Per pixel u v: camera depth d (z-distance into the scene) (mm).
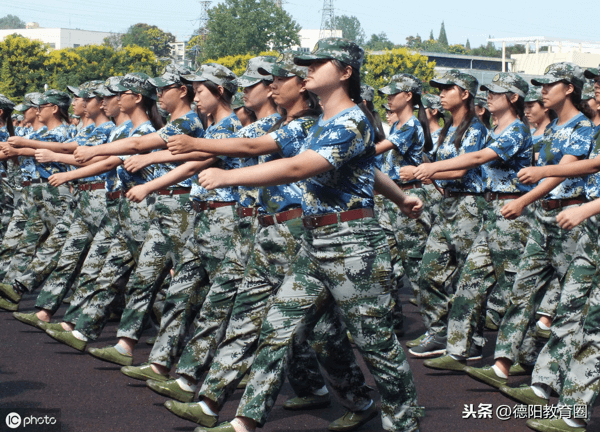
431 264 5848
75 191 7293
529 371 5344
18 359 5730
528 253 5055
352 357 4109
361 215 3590
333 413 4559
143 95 5664
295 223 4043
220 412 4566
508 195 5293
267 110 4695
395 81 6656
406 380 3732
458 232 5629
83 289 6090
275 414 4543
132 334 5434
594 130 4883
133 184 5633
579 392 4109
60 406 4645
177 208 5262
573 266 4500
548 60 85625
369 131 3525
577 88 4922
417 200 4137
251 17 93938
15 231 8414
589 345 4086
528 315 5035
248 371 4199
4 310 7453
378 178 3920
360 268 3576
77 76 62938
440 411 4605
